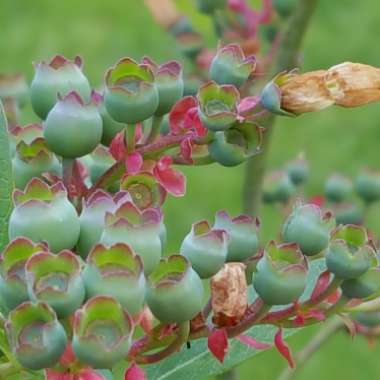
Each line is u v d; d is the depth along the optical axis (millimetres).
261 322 261
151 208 247
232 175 740
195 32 420
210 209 719
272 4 393
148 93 261
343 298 260
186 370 286
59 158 272
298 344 616
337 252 256
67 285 228
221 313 254
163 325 250
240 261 261
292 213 264
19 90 338
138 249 238
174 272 243
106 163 277
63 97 260
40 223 243
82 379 237
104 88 265
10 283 231
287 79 265
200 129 265
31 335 227
